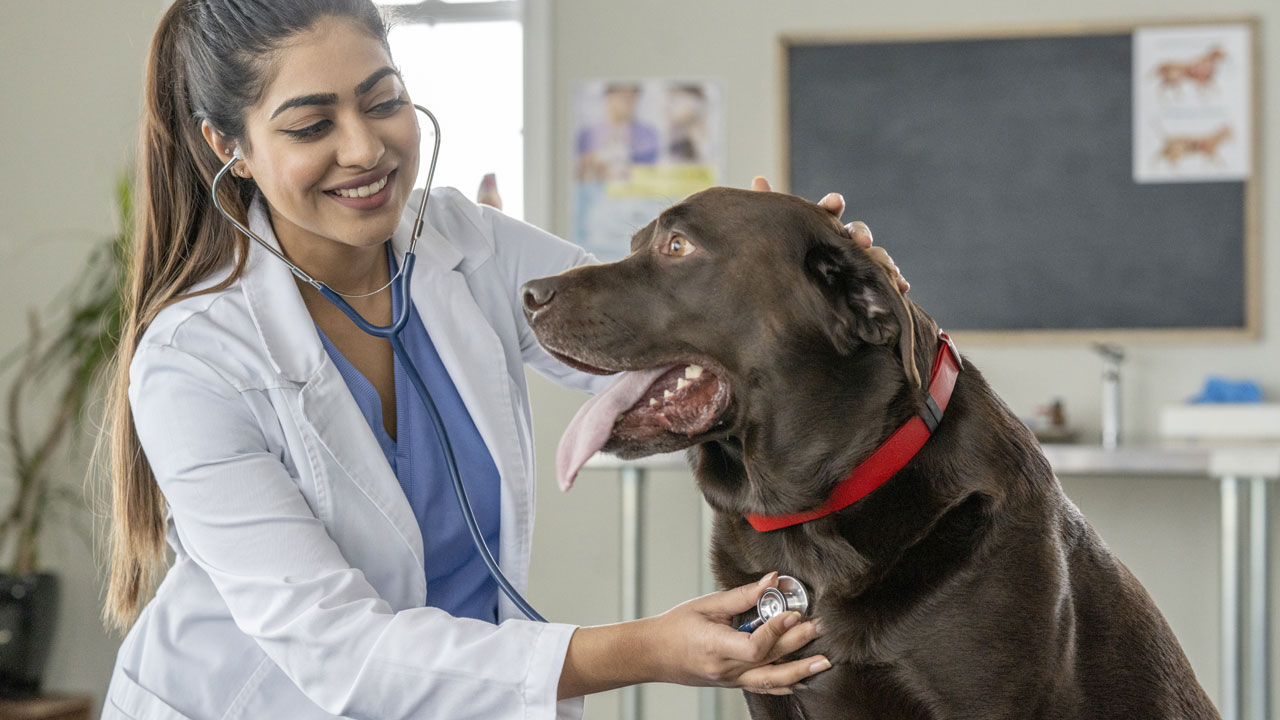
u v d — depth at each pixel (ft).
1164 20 11.41
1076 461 9.34
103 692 11.78
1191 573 11.18
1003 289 11.71
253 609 3.82
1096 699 4.25
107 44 12.26
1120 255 11.55
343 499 4.16
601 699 11.75
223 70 3.96
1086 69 11.56
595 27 12.23
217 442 3.93
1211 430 10.44
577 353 4.30
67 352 12.03
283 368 4.11
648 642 3.57
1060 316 11.64
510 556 4.54
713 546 4.67
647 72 12.16
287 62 3.86
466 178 12.50
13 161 12.33
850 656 4.07
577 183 12.26
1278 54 11.35
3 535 11.89
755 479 4.28
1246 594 10.93
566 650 3.60
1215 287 11.40
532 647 3.61
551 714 3.57
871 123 11.87
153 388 4.00
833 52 11.92
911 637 4.00
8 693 11.11
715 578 4.63
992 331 11.73
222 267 4.36
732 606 3.65
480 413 4.46
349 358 4.48
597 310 4.31
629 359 4.31
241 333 4.16
